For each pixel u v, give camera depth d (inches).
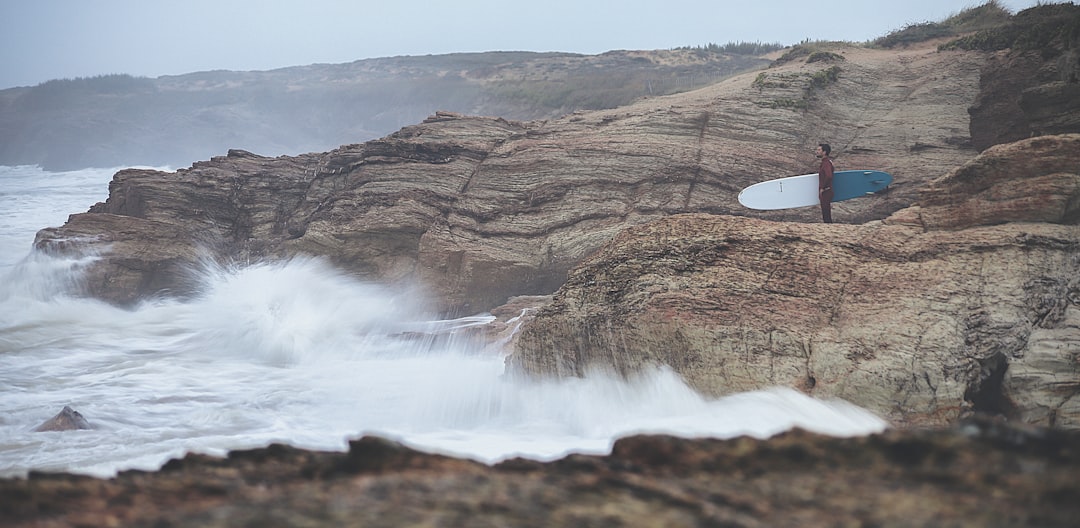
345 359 805.9
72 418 565.0
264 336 841.5
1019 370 489.7
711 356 523.5
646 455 164.2
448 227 1023.6
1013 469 145.3
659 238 587.8
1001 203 551.5
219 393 673.0
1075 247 529.0
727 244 565.0
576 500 141.3
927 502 137.6
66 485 151.3
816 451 158.6
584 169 1042.1
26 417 596.1
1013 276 521.7
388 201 1063.0
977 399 502.9
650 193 1018.7
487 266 985.5
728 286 543.5
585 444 488.7
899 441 155.6
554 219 1009.5
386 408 604.1
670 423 493.0
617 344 563.5
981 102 979.3
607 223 999.0
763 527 131.6
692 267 561.0
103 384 708.7
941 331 500.1
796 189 858.8
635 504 140.6
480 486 145.6
